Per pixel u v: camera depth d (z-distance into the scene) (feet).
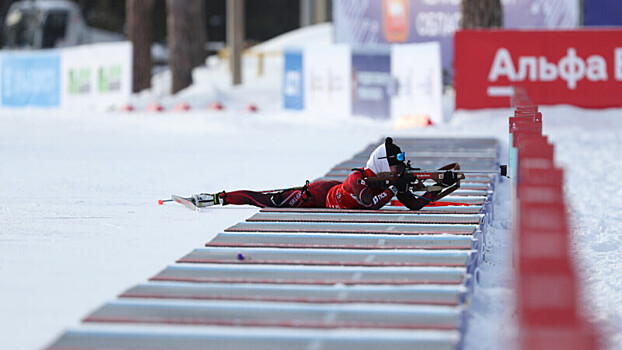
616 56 247.70
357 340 52.90
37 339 55.57
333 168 147.13
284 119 274.57
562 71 250.16
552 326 38.81
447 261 72.18
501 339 57.72
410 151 184.65
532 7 348.38
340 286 65.31
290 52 301.43
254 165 160.45
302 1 548.31
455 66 254.27
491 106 253.24
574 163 172.14
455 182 98.32
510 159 105.81
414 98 270.87
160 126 260.42
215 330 55.62
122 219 99.71
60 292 66.54
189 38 386.32
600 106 248.93
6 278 70.79
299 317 57.67
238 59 385.50
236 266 72.28
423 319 56.90
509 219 111.04
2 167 158.20
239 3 383.04
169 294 63.46
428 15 349.20
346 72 288.30
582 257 86.89
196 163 164.25
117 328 56.34
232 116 279.90
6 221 98.12
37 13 536.83
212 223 96.89
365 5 352.90
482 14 276.21
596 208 119.65
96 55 328.29
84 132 246.88
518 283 47.75
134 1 389.39
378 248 77.97
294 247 79.15
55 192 123.54
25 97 352.90
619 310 67.10
